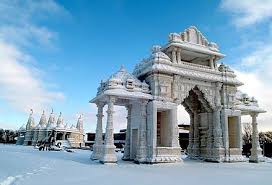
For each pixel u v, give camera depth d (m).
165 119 28.16
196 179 14.67
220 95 31.34
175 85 27.84
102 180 13.27
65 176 14.35
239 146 30.97
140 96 25.84
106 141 24.30
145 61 29.27
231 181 14.20
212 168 22.19
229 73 31.72
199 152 32.72
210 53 30.81
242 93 34.47
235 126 31.86
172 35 29.23
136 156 26.70
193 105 33.91
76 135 79.19
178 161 25.97
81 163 23.47
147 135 26.22
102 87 27.66
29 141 79.75
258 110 32.84
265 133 67.81
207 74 30.20
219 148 29.55
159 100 26.58
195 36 30.84
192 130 34.44
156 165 23.88
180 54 30.44
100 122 28.31
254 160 31.62
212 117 30.98
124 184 12.12
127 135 29.72
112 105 24.92
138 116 27.42
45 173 15.30
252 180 14.88
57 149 51.94
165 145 27.55
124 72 27.58
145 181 13.34
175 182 13.26
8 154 31.72
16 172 15.11
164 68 26.94
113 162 23.94
